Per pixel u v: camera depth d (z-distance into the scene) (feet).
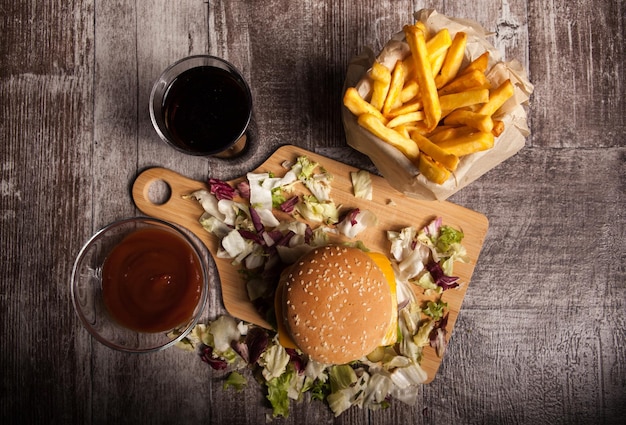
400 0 2.15
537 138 2.15
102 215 2.15
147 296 1.95
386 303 1.85
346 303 1.82
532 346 2.13
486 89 1.74
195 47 2.15
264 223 2.06
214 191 2.05
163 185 2.11
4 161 2.16
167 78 1.93
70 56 2.16
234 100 1.90
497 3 2.16
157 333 1.99
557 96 2.15
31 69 2.17
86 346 2.14
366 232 2.07
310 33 2.15
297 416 2.12
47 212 2.16
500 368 2.13
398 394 2.09
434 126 1.79
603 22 2.17
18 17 2.18
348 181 2.07
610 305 2.13
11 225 2.16
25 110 2.17
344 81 2.11
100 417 2.13
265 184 2.06
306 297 1.82
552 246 2.13
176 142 1.92
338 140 2.13
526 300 2.13
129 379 2.13
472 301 2.13
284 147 2.08
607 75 2.16
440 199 1.89
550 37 2.16
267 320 2.02
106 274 1.98
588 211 2.14
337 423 2.12
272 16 2.15
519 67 1.95
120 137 2.15
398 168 1.85
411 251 2.04
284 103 2.14
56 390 2.14
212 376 2.13
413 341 2.05
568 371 2.13
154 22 2.15
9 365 2.15
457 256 2.05
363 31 2.15
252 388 2.13
